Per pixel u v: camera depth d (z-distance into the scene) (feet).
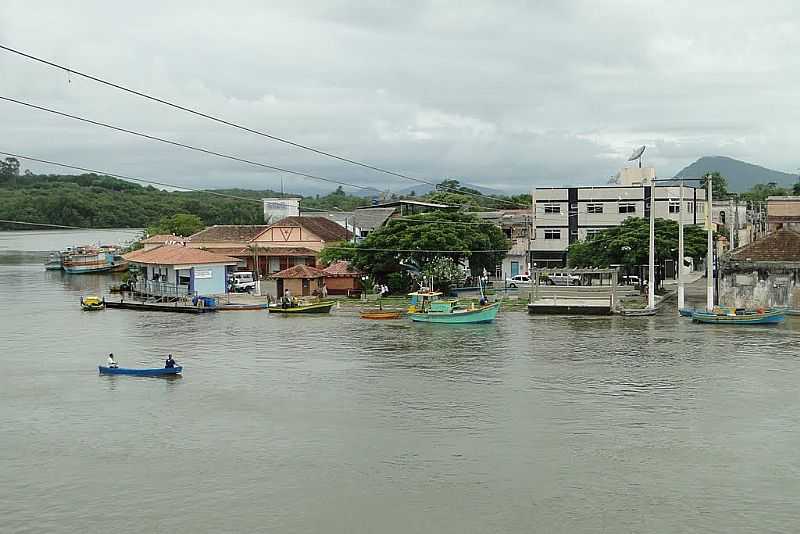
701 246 292.40
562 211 380.17
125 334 223.92
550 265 383.24
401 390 150.51
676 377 158.51
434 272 296.51
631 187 370.94
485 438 120.06
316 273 310.24
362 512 93.61
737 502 95.55
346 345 201.67
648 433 121.80
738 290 247.91
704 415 131.23
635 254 284.61
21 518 93.76
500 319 249.34
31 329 234.99
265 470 107.86
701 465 107.86
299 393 149.48
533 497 97.35
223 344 204.95
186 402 144.25
